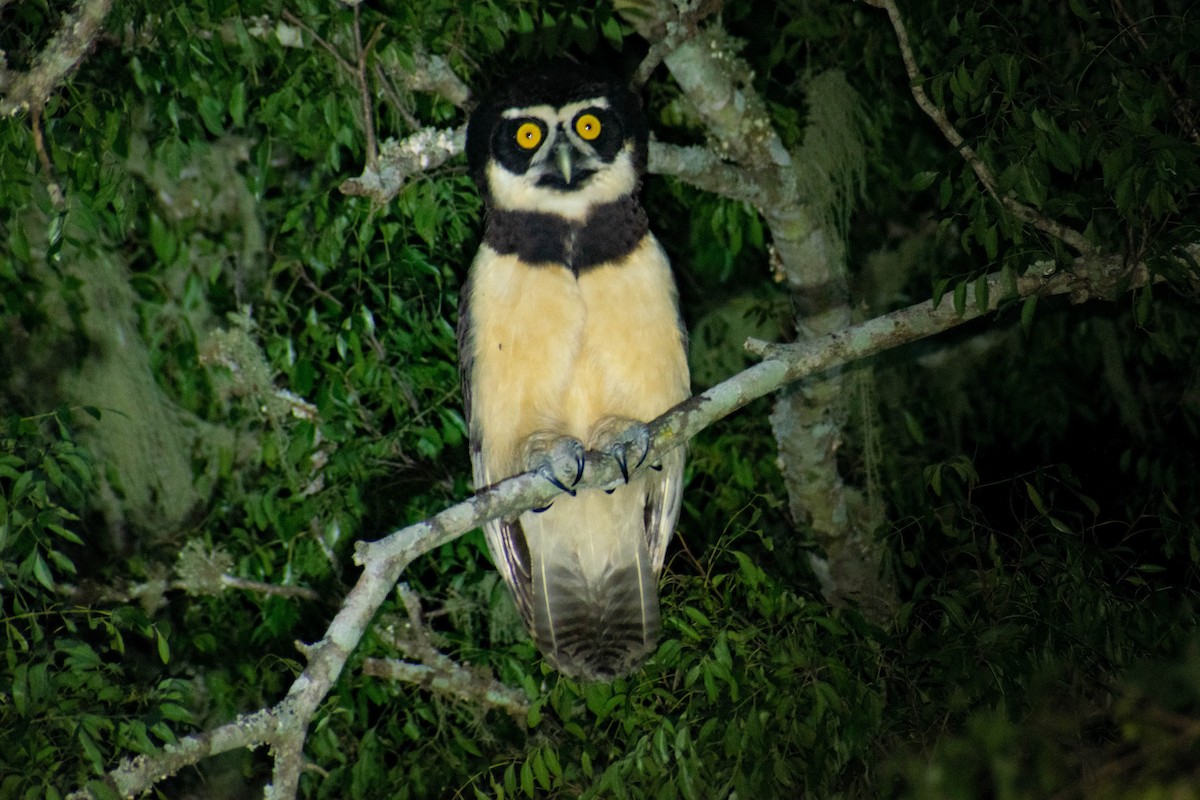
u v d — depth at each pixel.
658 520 10.06
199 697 12.49
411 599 11.73
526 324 9.20
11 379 12.51
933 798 6.67
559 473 8.38
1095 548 9.41
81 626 12.34
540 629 9.86
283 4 10.69
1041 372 13.66
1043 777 6.74
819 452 12.52
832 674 8.99
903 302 13.98
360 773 10.87
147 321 12.74
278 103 10.76
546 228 9.28
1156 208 8.48
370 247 12.61
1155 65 9.64
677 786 9.04
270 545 12.32
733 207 12.47
